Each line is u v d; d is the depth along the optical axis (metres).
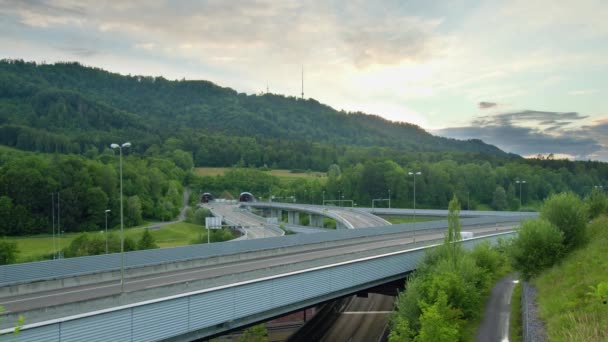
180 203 191.25
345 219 127.25
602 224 49.09
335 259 47.12
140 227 144.75
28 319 27.17
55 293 35.16
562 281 37.44
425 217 142.88
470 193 192.12
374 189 198.88
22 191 132.25
